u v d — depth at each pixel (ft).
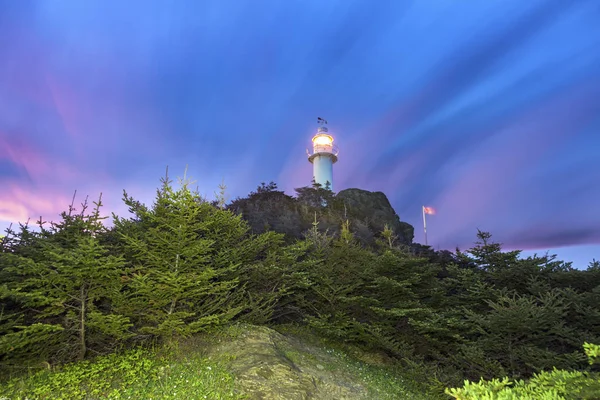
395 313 33.73
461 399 11.74
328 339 37.88
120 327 23.11
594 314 31.30
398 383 29.99
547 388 12.49
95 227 26.11
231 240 33.24
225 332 28.35
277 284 36.47
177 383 19.85
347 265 40.47
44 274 23.09
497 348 30.01
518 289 39.34
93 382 19.84
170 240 25.40
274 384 20.95
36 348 23.18
